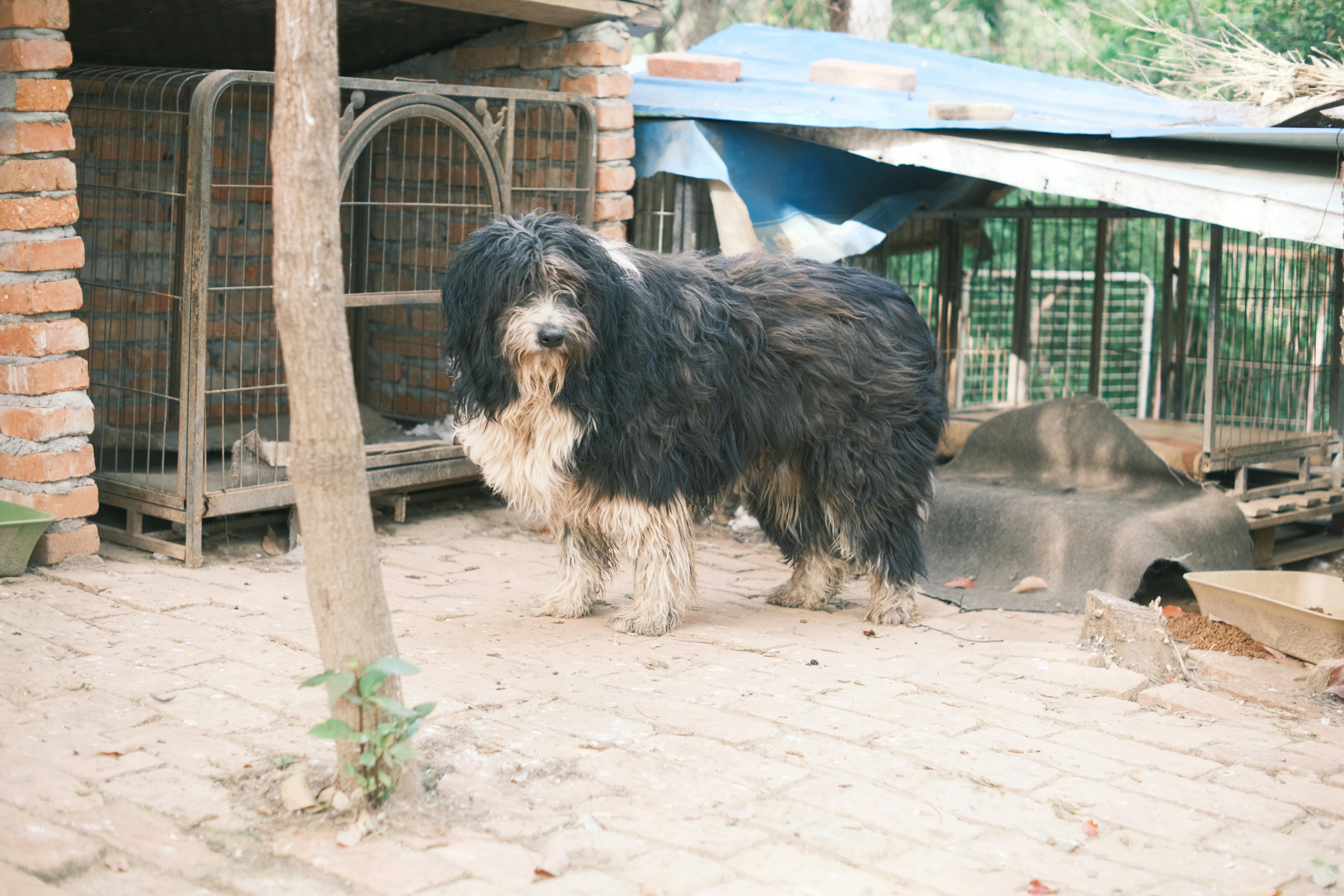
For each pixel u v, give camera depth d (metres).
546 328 4.31
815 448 5.25
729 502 7.23
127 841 3.05
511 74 7.31
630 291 4.66
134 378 7.15
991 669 4.77
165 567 5.75
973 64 8.90
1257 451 7.07
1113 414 6.79
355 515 3.08
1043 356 10.07
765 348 5.10
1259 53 5.48
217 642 4.67
